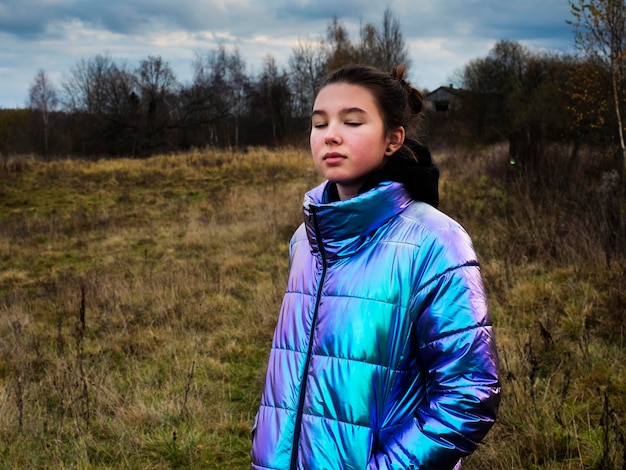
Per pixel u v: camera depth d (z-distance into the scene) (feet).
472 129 127.13
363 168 4.62
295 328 4.66
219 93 153.99
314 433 4.28
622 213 20.89
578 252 20.08
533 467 9.68
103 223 40.40
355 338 4.29
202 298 21.26
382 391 4.26
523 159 34.30
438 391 4.21
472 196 34.12
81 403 13.37
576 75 34.06
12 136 155.74
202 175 59.52
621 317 14.69
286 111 159.33
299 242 5.22
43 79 161.27
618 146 32.22
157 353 16.83
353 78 4.63
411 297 4.33
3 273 29.53
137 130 146.72
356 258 4.51
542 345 13.94
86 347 17.63
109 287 23.53
